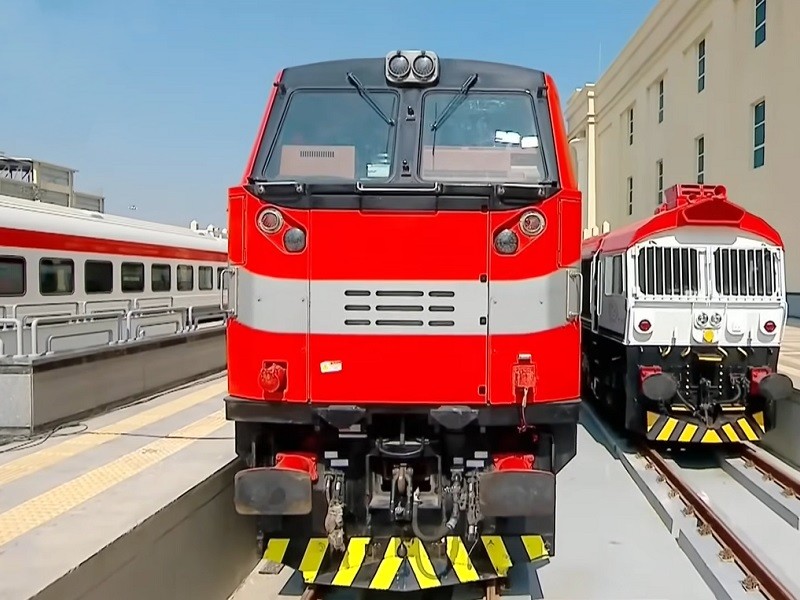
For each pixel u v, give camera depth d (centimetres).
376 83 427
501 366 367
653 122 2495
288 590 461
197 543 405
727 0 1897
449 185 366
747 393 728
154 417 660
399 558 394
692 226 746
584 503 635
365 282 368
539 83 429
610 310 852
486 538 415
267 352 371
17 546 310
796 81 1600
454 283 367
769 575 439
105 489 404
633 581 474
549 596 451
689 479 715
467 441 391
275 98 426
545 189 370
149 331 1301
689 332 747
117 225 1345
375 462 398
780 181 1672
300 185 366
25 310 1057
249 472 367
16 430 579
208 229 2036
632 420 769
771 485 656
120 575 321
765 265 741
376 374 369
